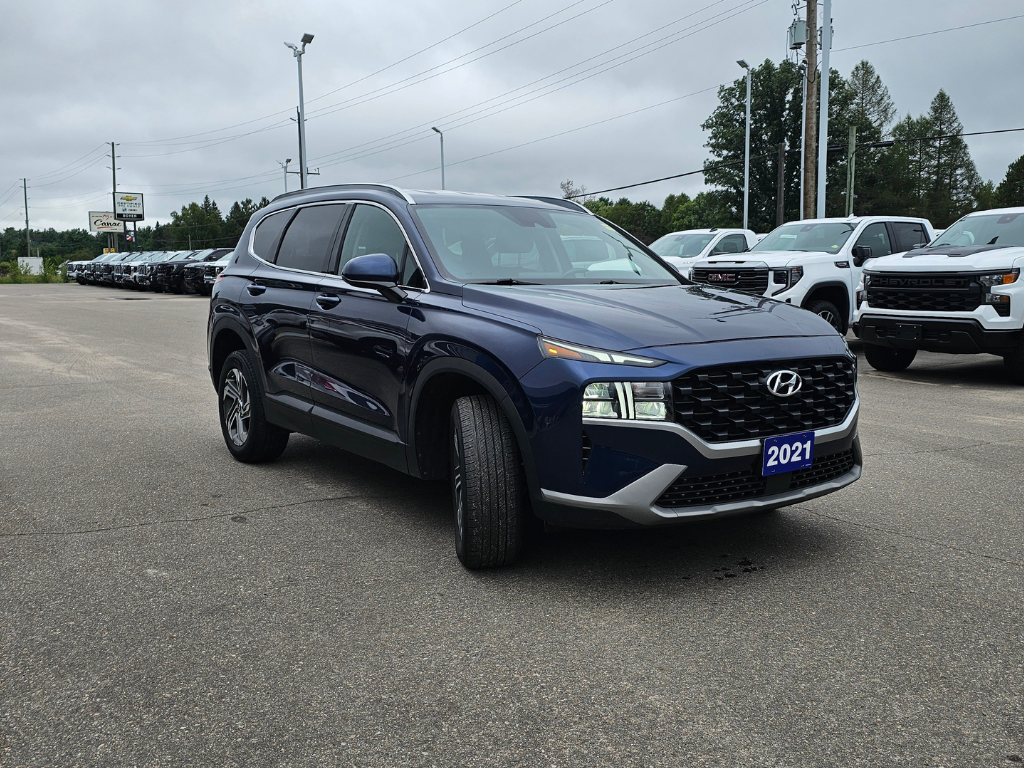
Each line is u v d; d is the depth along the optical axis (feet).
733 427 10.59
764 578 11.34
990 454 18.52
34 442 20.13
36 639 9.61
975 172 317.01
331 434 14.85
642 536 13.10
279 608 10.44
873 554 12.24
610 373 10.22
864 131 195.72
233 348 19.07
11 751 7.42
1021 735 7.57
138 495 15.56
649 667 8.87
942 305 28.96
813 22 72.23
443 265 13.16
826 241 38.11
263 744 7.50
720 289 14.21
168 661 9.06
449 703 8.18
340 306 14.37
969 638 9.50
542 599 10.68
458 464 11.54
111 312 70.18
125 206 297.94
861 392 27.40
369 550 12.57
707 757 7.25
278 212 18.28
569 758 7.26
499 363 10.96
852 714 7.93
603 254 15.19
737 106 195.62
